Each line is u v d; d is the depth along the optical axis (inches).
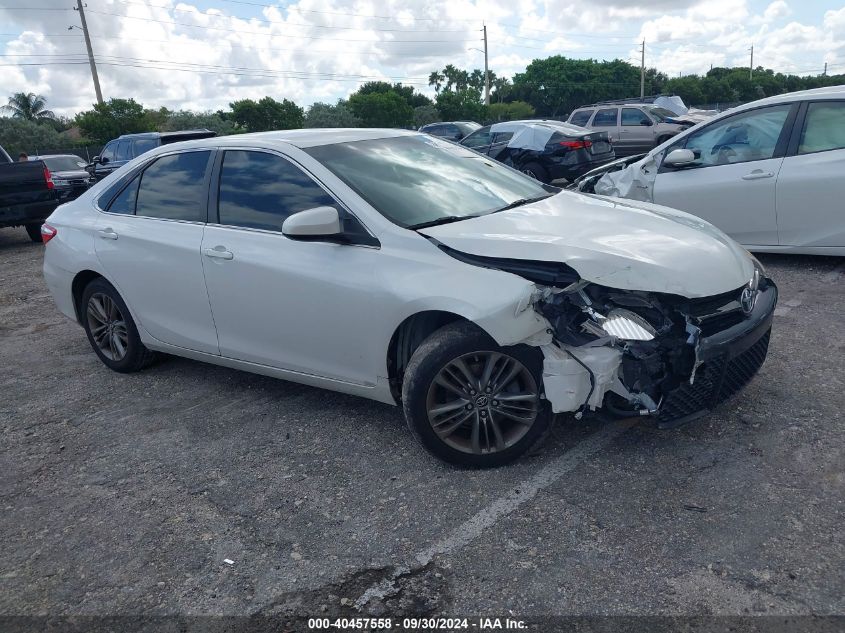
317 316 144.3
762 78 3981.3
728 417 146.0
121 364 199.6
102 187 198.4
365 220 139.9
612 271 120.1
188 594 107.6
